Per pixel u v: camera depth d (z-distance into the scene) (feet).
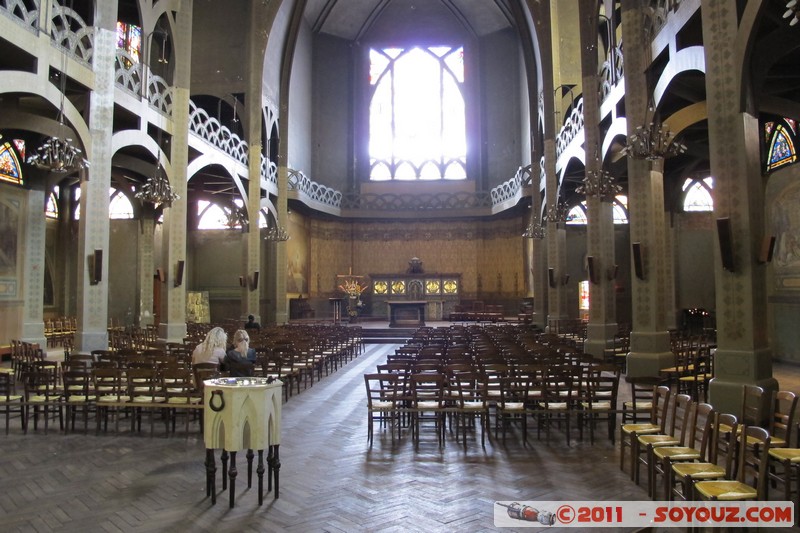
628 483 22.41
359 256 123.13
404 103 126.11
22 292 61.36
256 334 60.18
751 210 30.86
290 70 100.01
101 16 47.73
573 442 28.89
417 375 28.35
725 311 31.55
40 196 63.62
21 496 20.95
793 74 43.98
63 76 43.27
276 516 19.10
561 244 79.46
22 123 45.24
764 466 16.76
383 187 123.85
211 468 20.65
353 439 29.58
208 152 70.59
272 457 21.29
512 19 113.29
